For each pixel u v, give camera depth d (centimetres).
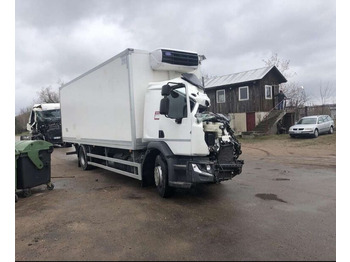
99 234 478
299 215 540
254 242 429
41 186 851
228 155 646
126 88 745
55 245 442
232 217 538
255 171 998
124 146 780
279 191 719
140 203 645
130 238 458
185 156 636
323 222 501
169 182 646
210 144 629
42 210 620
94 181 906
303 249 403
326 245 413
